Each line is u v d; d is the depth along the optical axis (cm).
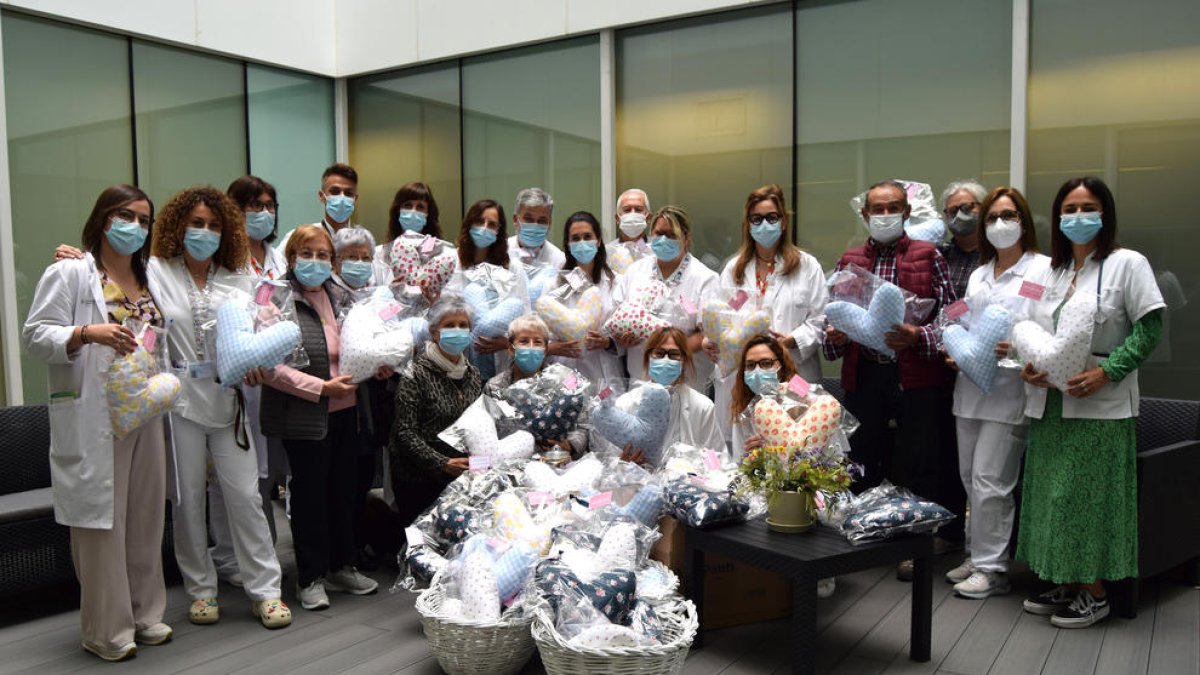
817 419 319
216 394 329
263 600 338
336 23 766
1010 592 369
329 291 377
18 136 549
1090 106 483
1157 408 387
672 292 437
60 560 359
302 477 349
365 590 373
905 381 381
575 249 434
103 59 598
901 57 537
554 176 678
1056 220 337
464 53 704
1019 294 341
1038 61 496
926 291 379
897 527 285
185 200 324
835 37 558
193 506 336
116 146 607
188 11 640
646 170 637
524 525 318
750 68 589
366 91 772
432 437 366
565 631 260
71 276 293
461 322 366
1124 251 326
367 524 409
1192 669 292
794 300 409
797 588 270
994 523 363
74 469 294
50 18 564
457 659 278
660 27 623
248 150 703
